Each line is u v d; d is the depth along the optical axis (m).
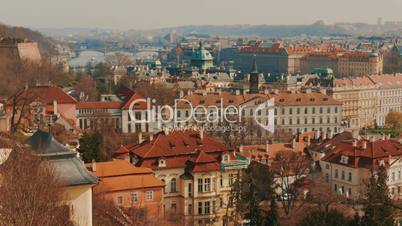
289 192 162.38
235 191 152.75
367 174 181.25
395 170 184.12
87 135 170.38
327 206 134.00
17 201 62.94
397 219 116.75
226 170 156.25
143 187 134.00
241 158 163.88
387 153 185.75
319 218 98.94
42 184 64.81
